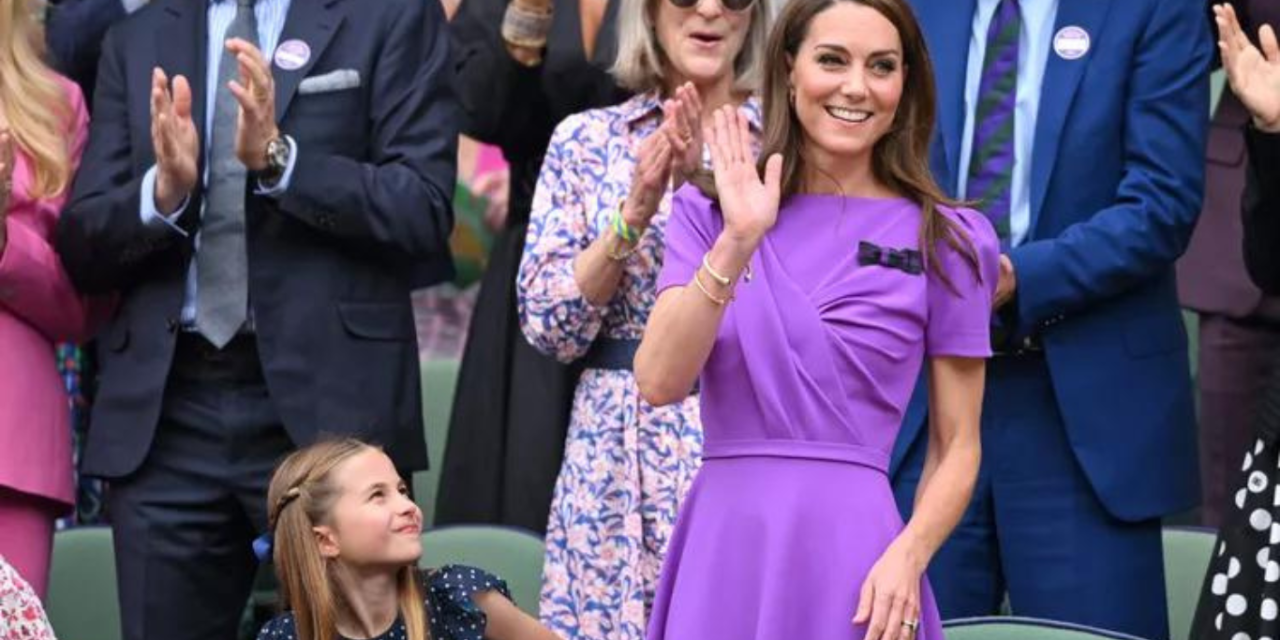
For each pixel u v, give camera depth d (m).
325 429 21.38
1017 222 21.55
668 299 16.67
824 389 16.52
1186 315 28.36
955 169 21.66
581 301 20.58
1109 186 21.64
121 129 22.31
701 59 21.16
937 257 16.83
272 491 18.30
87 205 21.72
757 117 21.25
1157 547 21.69
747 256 16.14
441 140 22.14
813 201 17.02
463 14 25.19
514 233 25.19
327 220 21.28
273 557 18.53
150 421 21.61
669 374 16.38
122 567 21.88
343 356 21.58
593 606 20.61
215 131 21.86
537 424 24.44
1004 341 21.30
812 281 16.75
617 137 21.48
